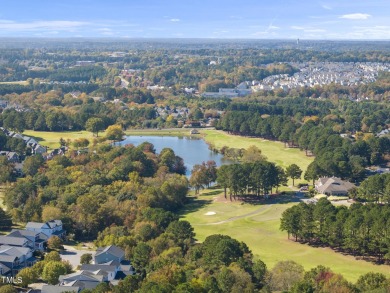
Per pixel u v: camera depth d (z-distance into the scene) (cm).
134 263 17212
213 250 16425
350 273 17275
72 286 15038
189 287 13488
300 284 13550
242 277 14400
